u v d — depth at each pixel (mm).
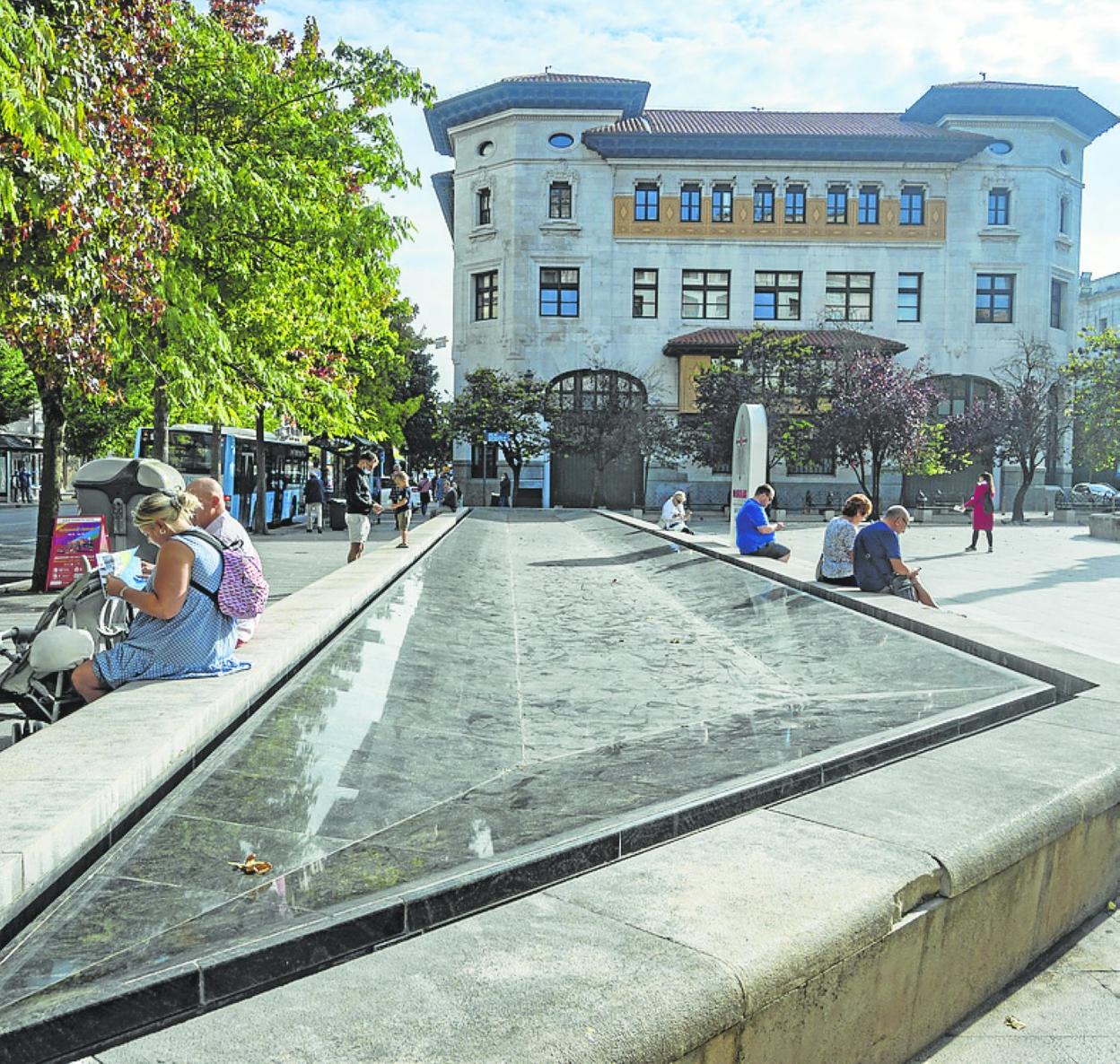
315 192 12312
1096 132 47156
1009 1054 2680
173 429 26797
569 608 9859
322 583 8406
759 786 3328
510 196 44375
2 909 2256
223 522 6352
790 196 44781
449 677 6062
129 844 2895
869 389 36031
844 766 3652
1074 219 47219
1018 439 37188
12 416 40406
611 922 2271
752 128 45500
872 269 44969
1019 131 44844
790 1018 2234
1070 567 18188
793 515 38625
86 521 12562
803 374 38188
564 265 44531
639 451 40531
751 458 16438
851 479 44812
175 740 3482
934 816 2994
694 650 7492
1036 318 45250
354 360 26344
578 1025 1862
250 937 2215
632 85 43594
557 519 29906
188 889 2562
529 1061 1765
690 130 44594
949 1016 2797
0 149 6891
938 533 29797
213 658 4496
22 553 19406
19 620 10117
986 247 44969
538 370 44781
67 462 59531
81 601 5352
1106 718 4227
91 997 1960
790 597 9305
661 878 2525
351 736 4301
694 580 11797
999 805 3102
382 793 3518
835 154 44219
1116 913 3506
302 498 36250
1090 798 3314
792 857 2668
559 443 40688
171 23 10062
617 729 4988
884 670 5938
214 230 11094
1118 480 62625
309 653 5816
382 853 2816
